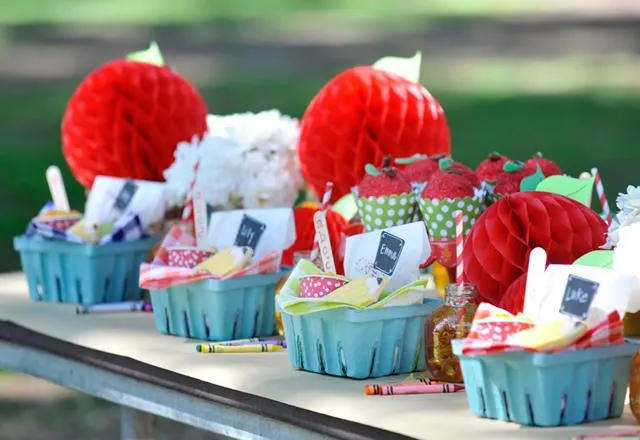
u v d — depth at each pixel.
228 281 3.42
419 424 2.57
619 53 23.62
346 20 29.84
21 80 21.44
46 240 4.05
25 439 7.18
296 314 3.01
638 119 17.75
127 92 4.42
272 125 4.09
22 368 3.65
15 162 15.84
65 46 25.31
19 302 4.12
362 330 2.96
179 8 30.94
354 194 3.63
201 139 4.56
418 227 3.11
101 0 31.59
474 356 2.58
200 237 3.66
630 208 3.08
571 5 31.34
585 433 2.47
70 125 4.48
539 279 2.70
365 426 2.58
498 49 24.84
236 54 24.48
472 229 3.18
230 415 2.92
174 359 3.24
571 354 2.52
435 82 21.20
